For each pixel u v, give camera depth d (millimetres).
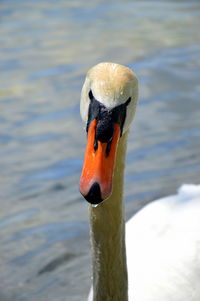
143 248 9195
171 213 9469
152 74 17062
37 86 16578
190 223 9188
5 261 10422
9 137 14133
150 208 9711
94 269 7387
